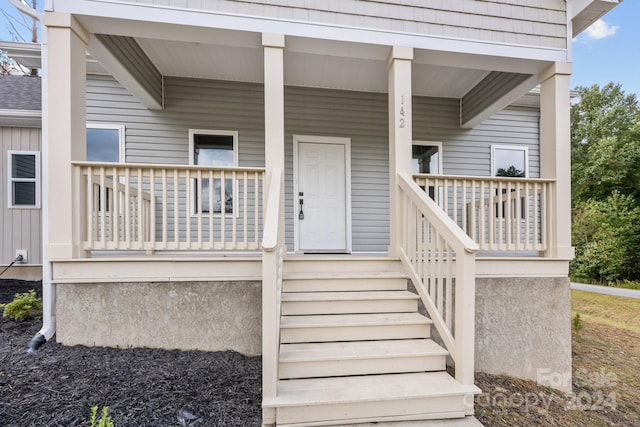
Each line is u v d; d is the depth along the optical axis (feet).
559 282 11.77
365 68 15.70
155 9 10.31
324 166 18.22
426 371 8.18
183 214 16.81
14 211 19.19
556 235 12.03
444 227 8.22
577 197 54.34
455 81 17.39
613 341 17.46
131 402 7.10
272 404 6.53
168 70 16.15
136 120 16.71
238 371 8.92
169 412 6.86
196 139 17.16
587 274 45.78
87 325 9.64
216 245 10.27
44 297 9.66
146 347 9.80
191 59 15.02
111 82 16.65
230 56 14.71
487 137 20.07
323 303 9.60
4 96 20.31
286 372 7.72
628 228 44.11
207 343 10.03
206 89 17.13
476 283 11.34
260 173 10.95
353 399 6.79
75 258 9.65
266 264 6.78
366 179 18.49
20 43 15.62
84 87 10.50
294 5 11.15
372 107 18.62
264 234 7.18
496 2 12.40
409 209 10.59
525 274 11.60
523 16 12.51
